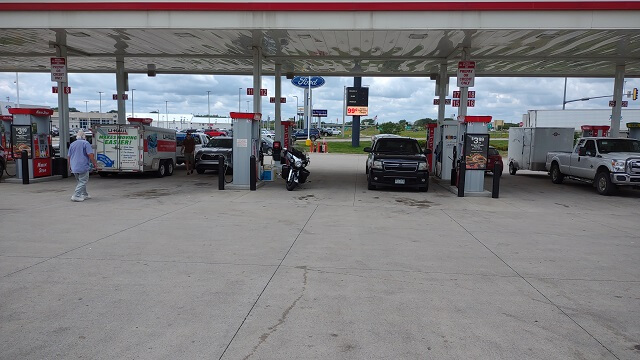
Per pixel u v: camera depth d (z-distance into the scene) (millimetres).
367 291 5273
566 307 4898
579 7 11891
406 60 19219
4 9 13188
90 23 13195
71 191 13336
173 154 19594
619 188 16688
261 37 14680
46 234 7785
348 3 12523
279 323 4352
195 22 13008
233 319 4426
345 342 3988
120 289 5184
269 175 16828
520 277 5910
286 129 22266
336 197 13172
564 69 22031
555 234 8617
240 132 14609
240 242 7492
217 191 14102
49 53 19547
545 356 3803
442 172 18359
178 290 5188
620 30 12211
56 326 4199
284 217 9852
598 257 6973
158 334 4074
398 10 12414
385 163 14414
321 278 5707
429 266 6328
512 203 12664
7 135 21219
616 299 5168
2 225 8461
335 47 16406
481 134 13797
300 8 12594
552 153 18625
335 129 99625
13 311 4527
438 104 20094
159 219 9336
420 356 3766
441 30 12578
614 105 20172
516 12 12211
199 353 3750
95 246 7035
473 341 4055
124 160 17031
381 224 9281
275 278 5676
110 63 22922
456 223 9547
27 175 14914
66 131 16953
